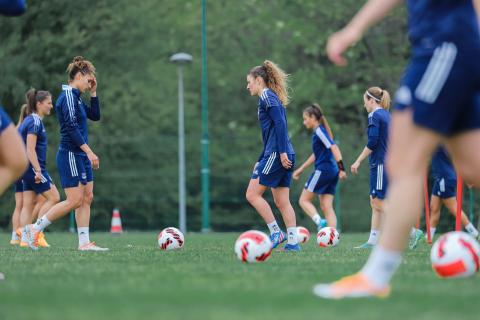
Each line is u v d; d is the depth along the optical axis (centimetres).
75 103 2719
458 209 2777
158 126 9288
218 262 1978
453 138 1276
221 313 979
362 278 1166
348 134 9331
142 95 9156
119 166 7194
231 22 9962
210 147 8669
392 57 9625
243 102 10244
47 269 1730
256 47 10150
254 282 1379
